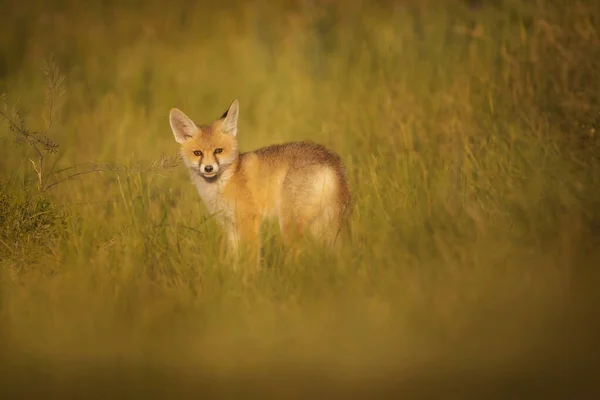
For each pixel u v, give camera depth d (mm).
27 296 9609
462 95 16234
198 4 29625
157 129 18906
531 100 15180
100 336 8844
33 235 11477
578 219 10742
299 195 11852
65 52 25219
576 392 7008
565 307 8812
